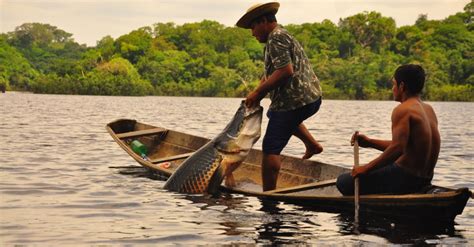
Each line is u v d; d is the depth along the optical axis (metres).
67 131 18.48
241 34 113.12
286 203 7.23
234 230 5.91
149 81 99.56
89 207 6.91
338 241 5.53
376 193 6.62
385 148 6.88
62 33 172.38
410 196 6.25
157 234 5.73
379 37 105.56
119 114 32.94
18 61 115.69
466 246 5.41
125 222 6.20
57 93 94.88
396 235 5.75
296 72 7.57
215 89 97.31
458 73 90.75
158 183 8.66
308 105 7.60
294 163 8.44
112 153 12.46
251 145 7.76
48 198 7.42
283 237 5.65
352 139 6.88
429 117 6.38
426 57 94.56
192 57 106.25
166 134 10.87
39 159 11.17
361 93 88.88
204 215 6.56
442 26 103.94
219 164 7.82
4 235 5.64
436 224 6.20
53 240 5.49
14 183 8.43
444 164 11.46
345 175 6.87
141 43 106.94
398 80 6.44
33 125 21.17
